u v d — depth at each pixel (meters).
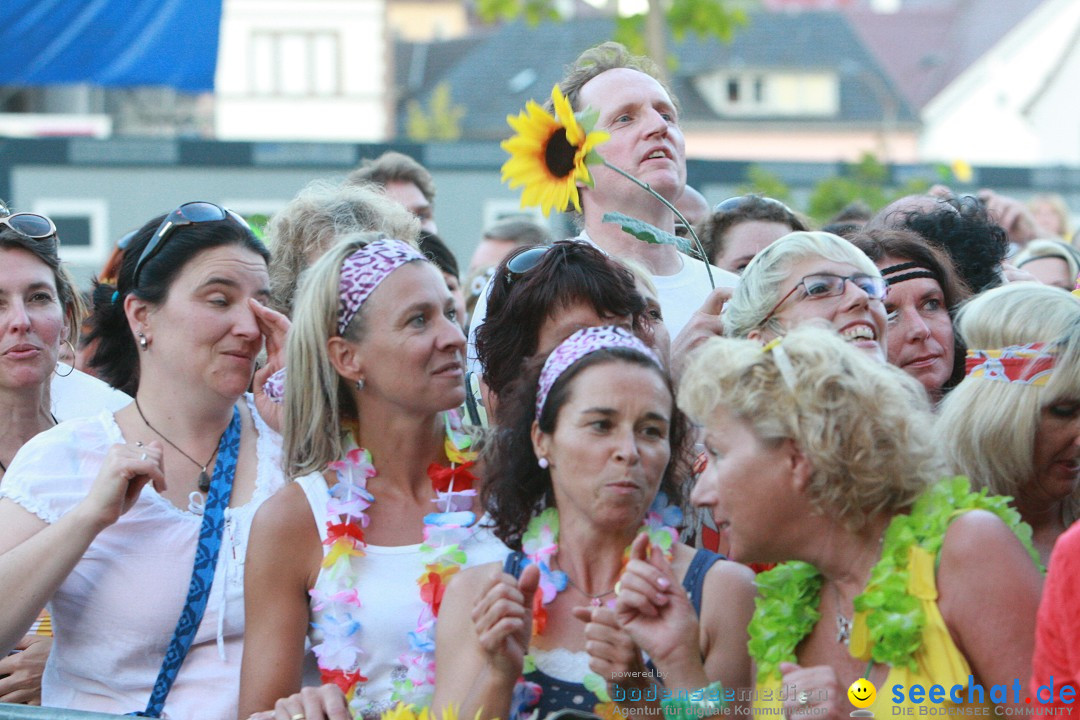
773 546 3.62
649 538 3.79
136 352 5.31
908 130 56.88
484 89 57.97
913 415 3.57
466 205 12.85
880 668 3.55
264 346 5.40
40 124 31.47
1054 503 4.29
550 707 3.94
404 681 4.25
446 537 4.36
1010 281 5.88
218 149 12.74
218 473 4.84
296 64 45.66
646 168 5.63
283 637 4.33
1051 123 43.09
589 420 3.89
